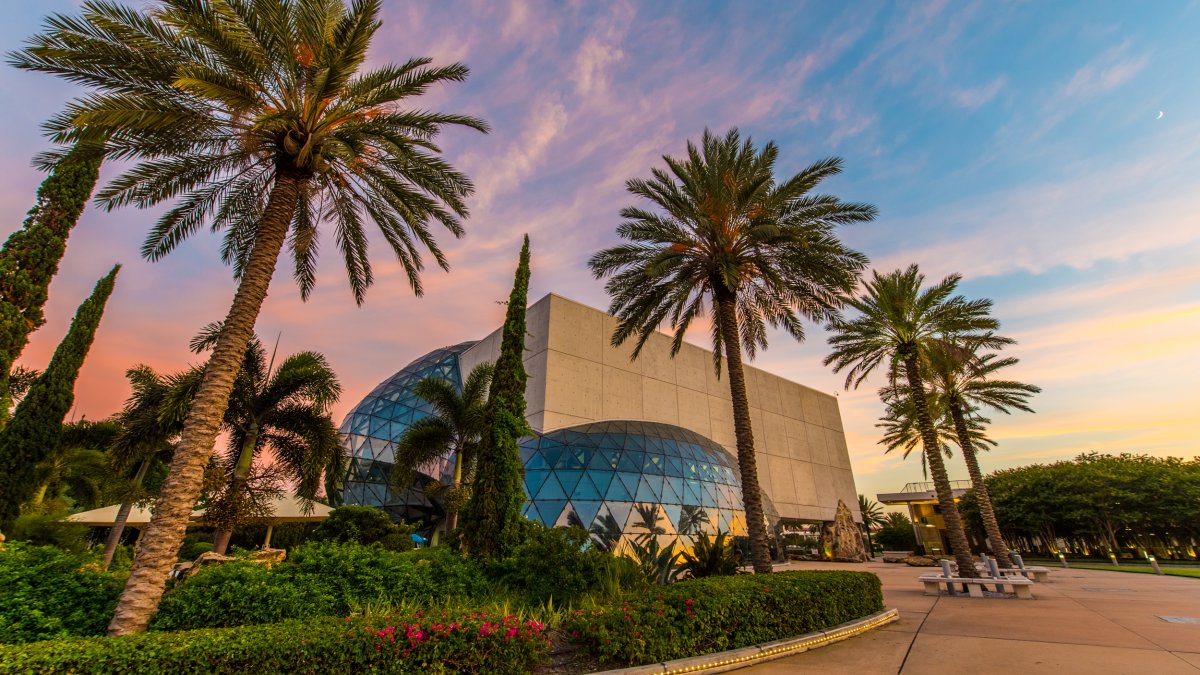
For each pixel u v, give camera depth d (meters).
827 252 15.30
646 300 17.05
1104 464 43.34
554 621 7.68
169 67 9.43
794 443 46.19
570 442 24.34
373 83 11.21
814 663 7.02
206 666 4.38
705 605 7.36
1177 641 7.94
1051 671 6.30
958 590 15.99
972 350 23.09
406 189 12.22
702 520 22.67
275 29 9.62
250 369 16.33
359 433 33.22
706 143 16.48
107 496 17.25
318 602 7.18
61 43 8.62
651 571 11.17
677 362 37.75
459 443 19.34
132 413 16.12
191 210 12.16
